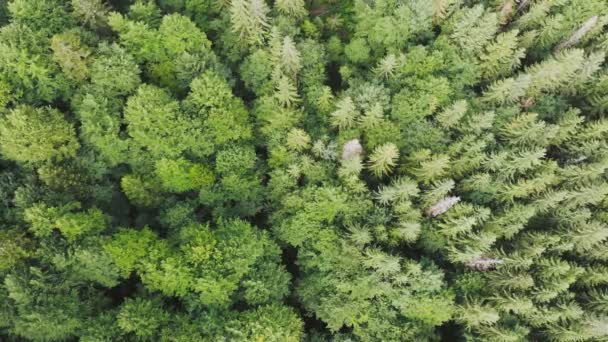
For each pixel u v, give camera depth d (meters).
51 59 35.47
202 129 36.53
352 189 35.62
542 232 36.16
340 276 34.72
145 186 37.19
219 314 33.62
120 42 37.44
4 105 34.75
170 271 32.88
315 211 35.47
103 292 34.84
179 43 37.53
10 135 33.47
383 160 35.19
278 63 37.69
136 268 34.72
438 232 35.44
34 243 33.19
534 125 35.91
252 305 34.78
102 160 36.94
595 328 32.44
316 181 36.59
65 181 34.91
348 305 34.03
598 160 37.06
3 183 34.75
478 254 33.38
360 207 35.59
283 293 35.62
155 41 37.47
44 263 32.69
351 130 36.62
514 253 34.53
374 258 33.22
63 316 31.41
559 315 32.94
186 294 34.50
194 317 33.97
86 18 37.50
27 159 34.47
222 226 35.34
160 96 35.88
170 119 35.81
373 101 36.69
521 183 35.25
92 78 35.72
